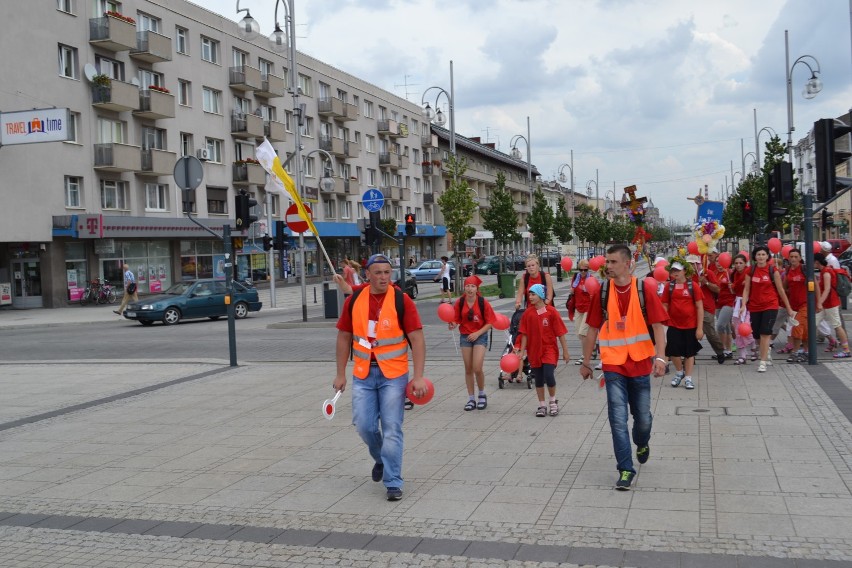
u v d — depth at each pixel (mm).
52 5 36281
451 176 36281
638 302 6176
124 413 10305
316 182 58938
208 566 4902
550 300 10883
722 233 12422
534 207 60188
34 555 5223
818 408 8680
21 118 32000
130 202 41156
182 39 45531
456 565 4727
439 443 7852
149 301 27391
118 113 40312
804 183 82188
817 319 12641
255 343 19156
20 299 37438
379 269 6168
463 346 9430
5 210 34250
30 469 7594
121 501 6398
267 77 51906
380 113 70688
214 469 7277
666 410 8945
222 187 48344
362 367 6195
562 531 5219
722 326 12281
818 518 5258
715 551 4762
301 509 5973
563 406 9492
